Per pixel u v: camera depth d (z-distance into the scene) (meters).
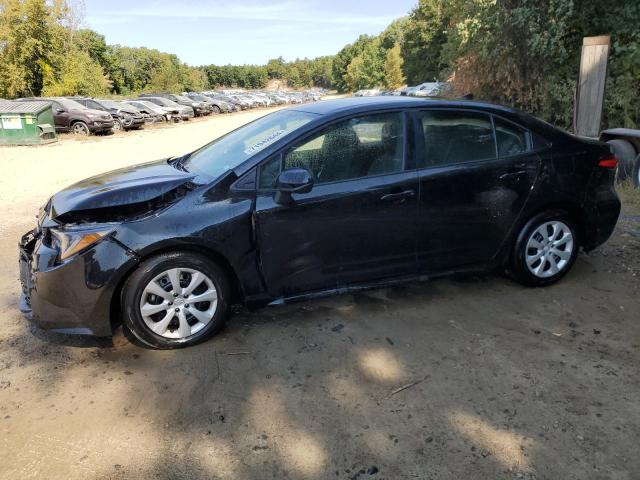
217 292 3.38
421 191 3.68
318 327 3.63
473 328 3.59
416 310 3.86
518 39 11.41
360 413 2.73
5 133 17.48
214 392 2.92
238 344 3.42
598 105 8.24
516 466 2.36
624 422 2.64
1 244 5.87
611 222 4.31
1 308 4.07
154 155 14.54
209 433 2.59
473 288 4.23
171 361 3.23
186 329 3.34
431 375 3.05
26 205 8.03
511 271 4.16
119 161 13.28
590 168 4.15
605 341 3.41
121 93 79.81
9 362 3.26
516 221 3.98
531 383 2.97
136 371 3.13
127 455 2.45
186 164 4.15
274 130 3.82
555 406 2.77
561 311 3.82
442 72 16.05
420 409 2.76
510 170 3.90
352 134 3.62
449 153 3.80
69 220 3.28
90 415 2.74
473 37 12.27
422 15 48.09
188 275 3.33
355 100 3.94
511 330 3.56
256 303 3.50
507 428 2.61
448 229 3.81
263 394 2.90
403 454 2.45
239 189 3.37
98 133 21.83
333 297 4.09
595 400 2.81
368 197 3.55
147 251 3.12
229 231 3.28
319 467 2.37
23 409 2.79
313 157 3.53
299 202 3.42
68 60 38.31
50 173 11.36
